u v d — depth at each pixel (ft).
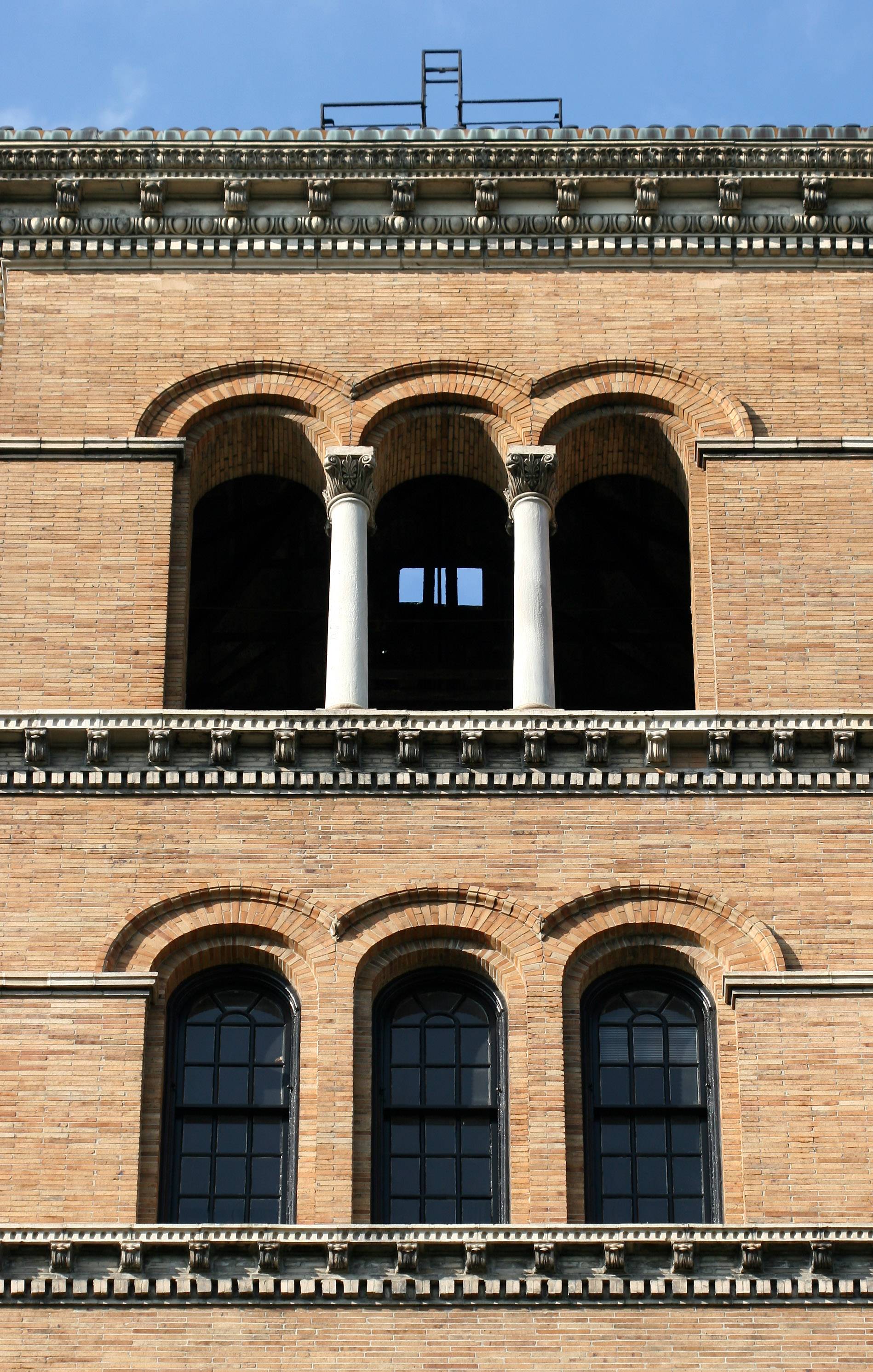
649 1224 127.75
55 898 136.77
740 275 157.99
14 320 155.63
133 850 138.41
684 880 137.90
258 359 154.71
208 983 137.08
